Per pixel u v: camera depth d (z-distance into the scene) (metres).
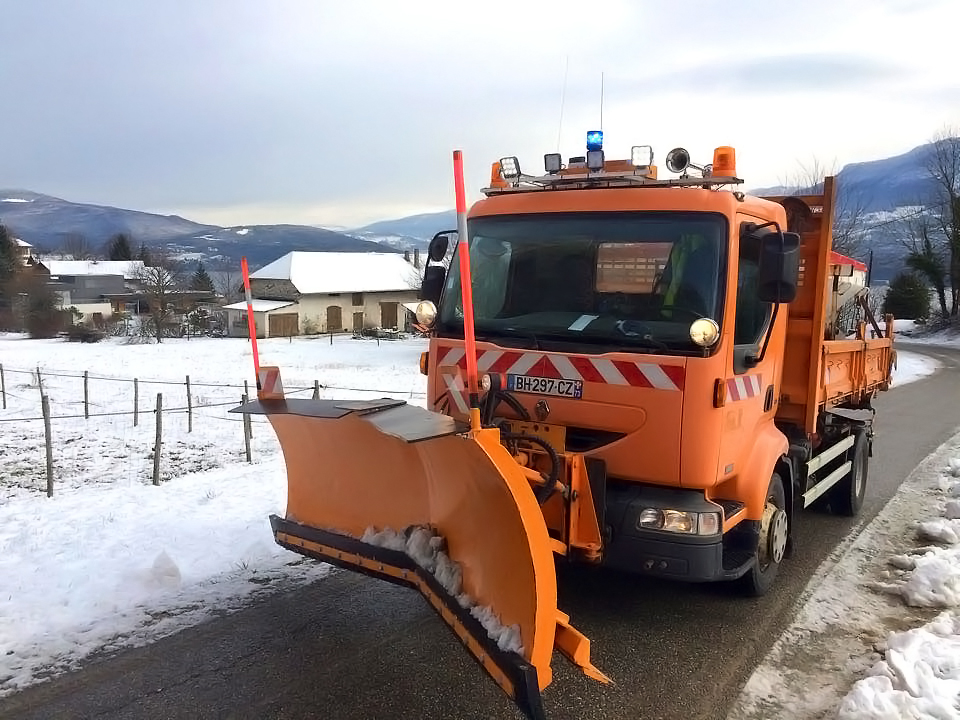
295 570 5.66
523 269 4.79
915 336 55.00
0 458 12.10
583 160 5.15
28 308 59.41
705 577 4.19
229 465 11.16
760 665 4.36
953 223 54.34
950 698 3.74
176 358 34.50
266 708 3.74
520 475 3.12
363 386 22.58
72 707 3.72
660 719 3.76
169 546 6.04
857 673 4.27
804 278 5.76
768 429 5.24
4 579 5.25
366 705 3.79
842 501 7.65
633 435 4.26
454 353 4.89
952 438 12.76
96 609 4.82
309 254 65.31
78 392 20.83
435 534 4.00
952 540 6.76
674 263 4.38
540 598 3.06
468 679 4.06
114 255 119.50
